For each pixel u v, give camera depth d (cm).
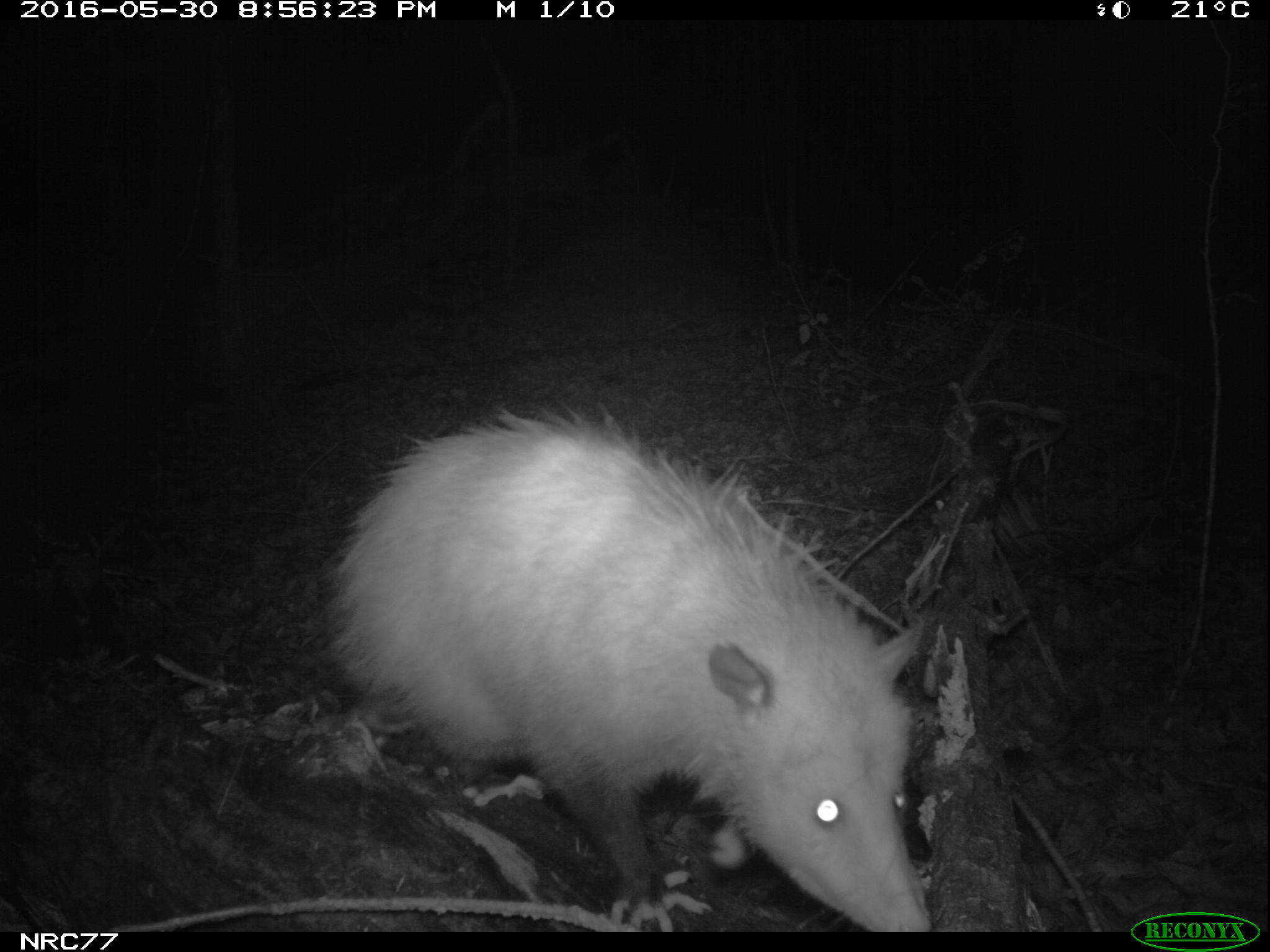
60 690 444
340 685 564
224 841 366
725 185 2233
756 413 921
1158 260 1146
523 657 366
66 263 1623
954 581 505
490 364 1213
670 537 358
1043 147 1394
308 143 2161
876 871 302
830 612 351
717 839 419
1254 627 571
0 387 1277
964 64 1822
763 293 1471
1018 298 1133
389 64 2181
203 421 1121
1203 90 1164
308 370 1280
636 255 1819
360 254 1911
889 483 735
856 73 1948
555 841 400
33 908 381
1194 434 775
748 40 2003
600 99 2406
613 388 1052
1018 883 341
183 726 412
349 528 732
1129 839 439
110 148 1597
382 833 363
